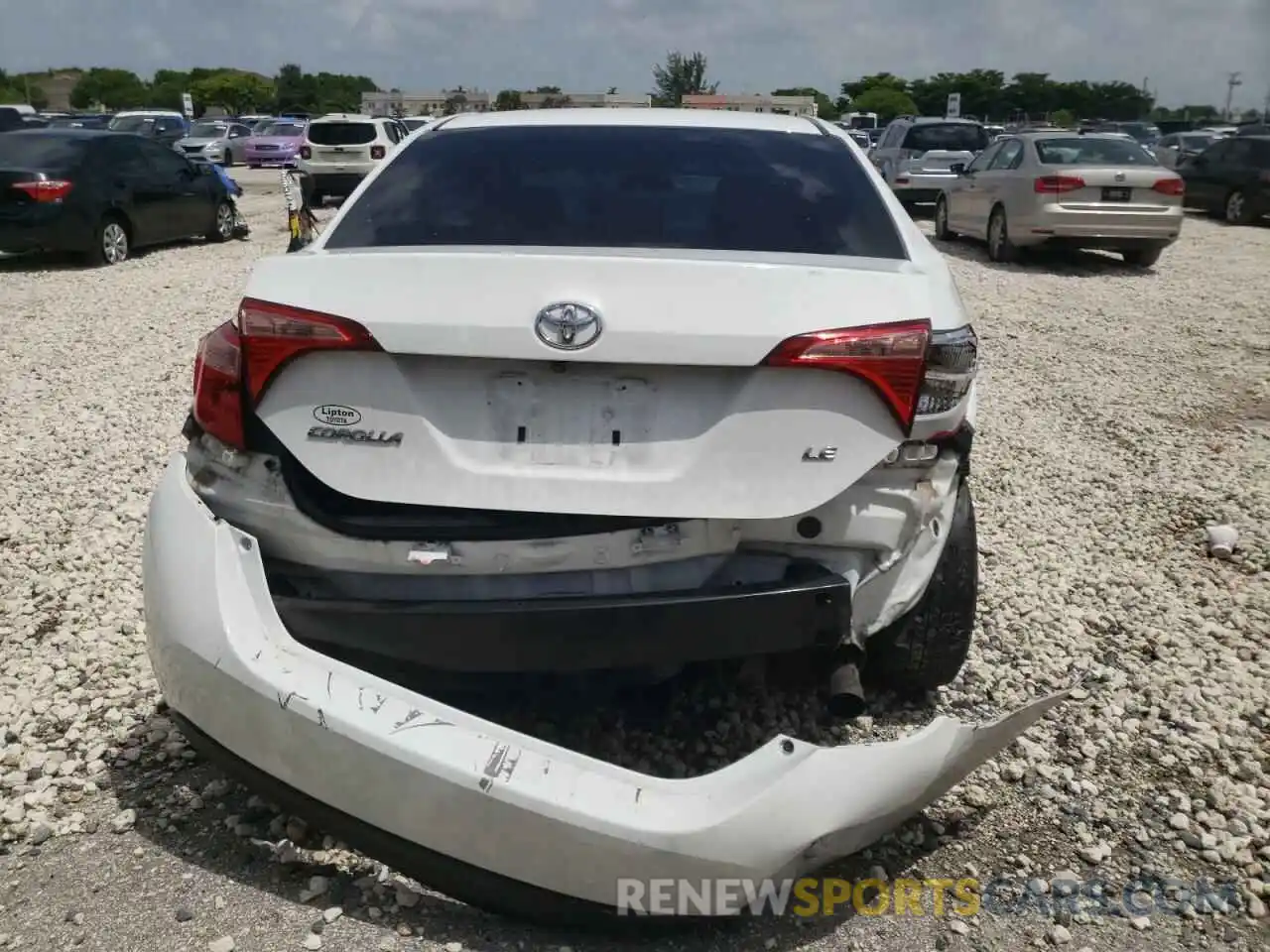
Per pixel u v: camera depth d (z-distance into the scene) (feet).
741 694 11.80
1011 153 49.42
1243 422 24.26
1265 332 34.01
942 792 8.46
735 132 12.09
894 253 10.24
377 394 8.56
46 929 8.48
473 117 12.77
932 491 9.07
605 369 8.43
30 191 42.24
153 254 48.75
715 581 8.86
